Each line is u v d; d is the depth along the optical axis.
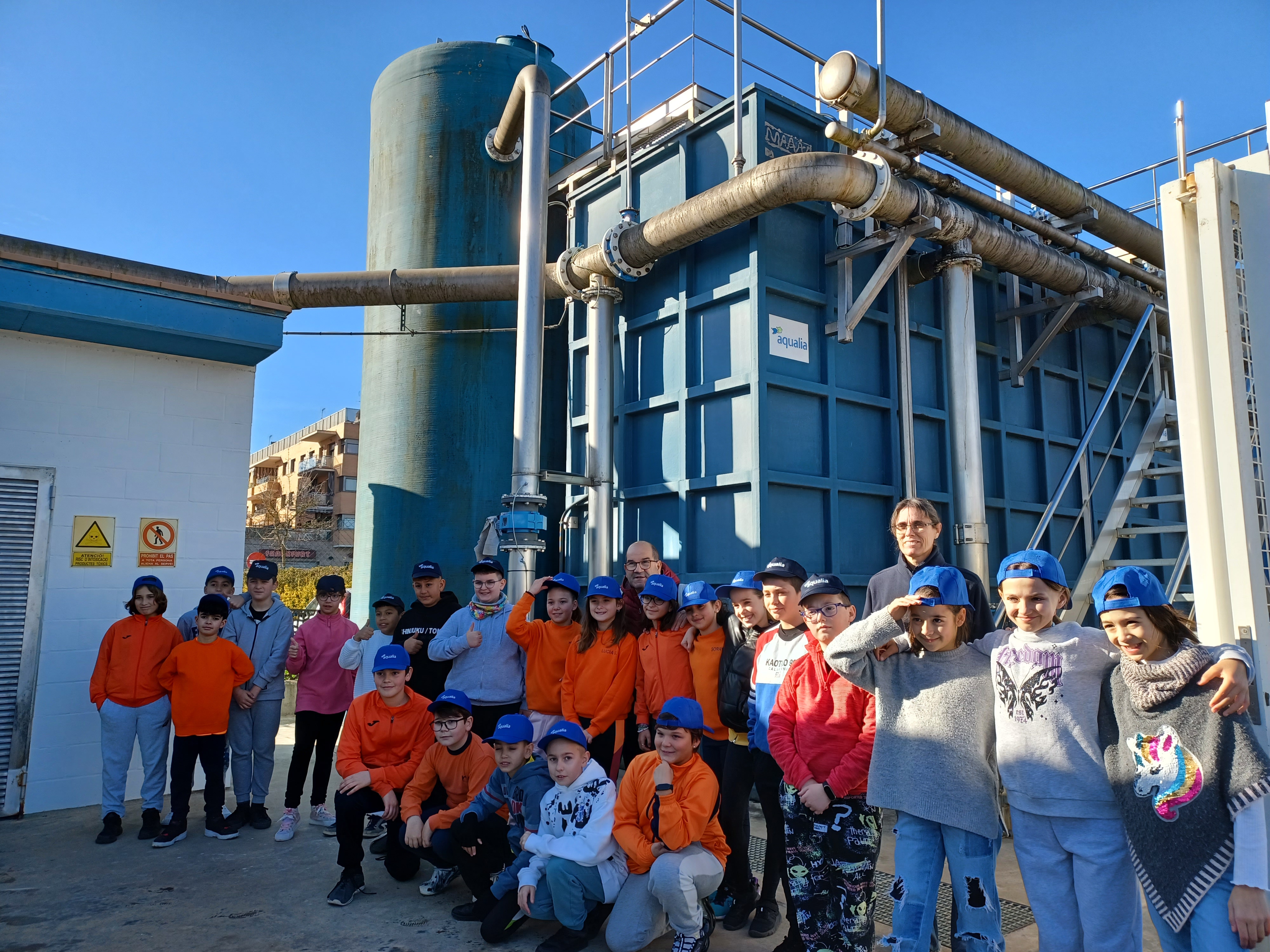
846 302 6.49
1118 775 2.41
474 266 8.67
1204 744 2.23
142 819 5.50
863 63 5.84
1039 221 7.52
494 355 8.53
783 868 3.75
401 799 4.30
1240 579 2.95
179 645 5.27
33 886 4.36
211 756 5.25
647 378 7.24
